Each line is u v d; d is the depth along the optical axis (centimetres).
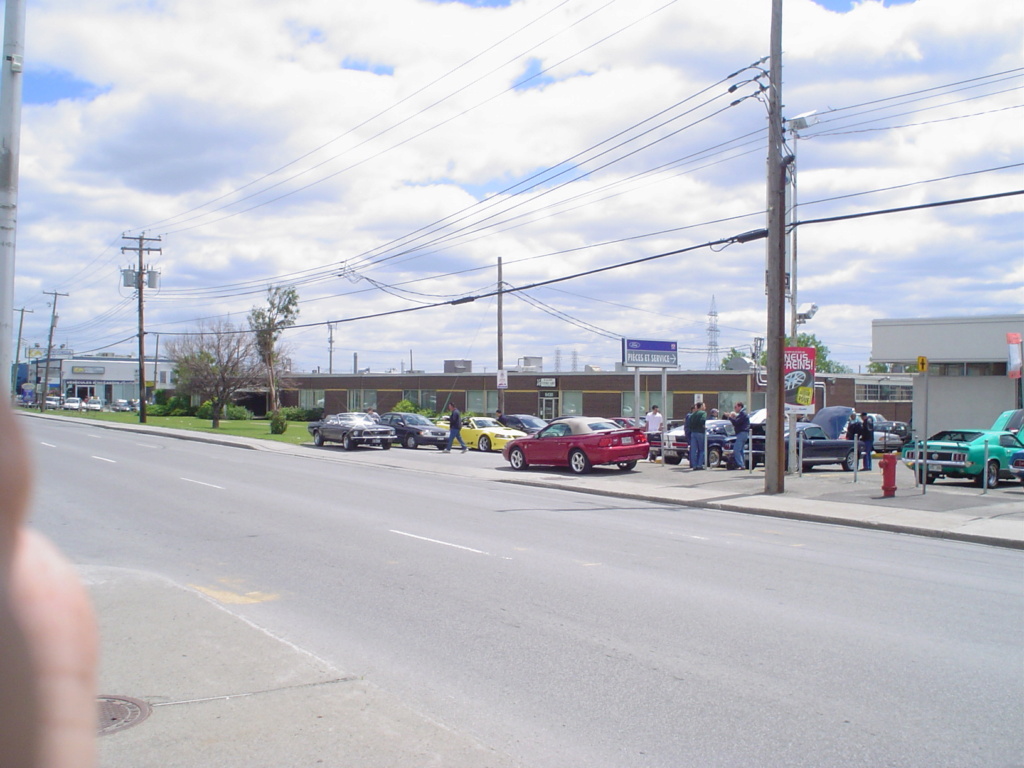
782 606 804
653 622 739
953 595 868
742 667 617
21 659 154
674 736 491
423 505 1568
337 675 577
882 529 1424
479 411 6091
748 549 1147
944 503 1667
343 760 443
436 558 1028
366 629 712
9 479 160
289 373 6900
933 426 3497
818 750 471
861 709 534
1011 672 611
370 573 938
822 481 2103
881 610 795
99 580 869
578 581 905
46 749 155
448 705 540
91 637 170
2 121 856
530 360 6362
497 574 936
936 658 643
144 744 461
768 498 1758
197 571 945
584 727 504
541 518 1430
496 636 693
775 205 1817
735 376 5072
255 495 1664
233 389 5466
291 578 910
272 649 633
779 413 1838
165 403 7925
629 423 3491
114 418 6469
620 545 1150
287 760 443
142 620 710
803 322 2423
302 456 2964
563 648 661
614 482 2070
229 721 494
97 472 2078
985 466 1820
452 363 6550
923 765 452
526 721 514
